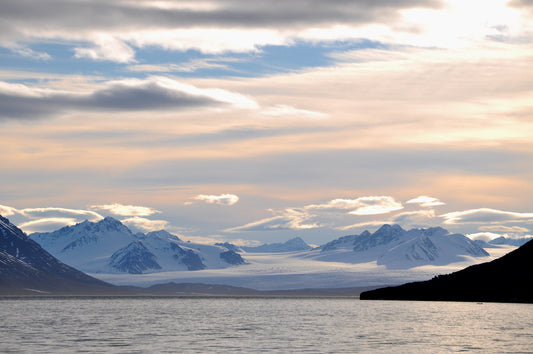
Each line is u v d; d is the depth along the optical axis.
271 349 151.50
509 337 177.25
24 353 143.25
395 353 145.00
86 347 154.38
